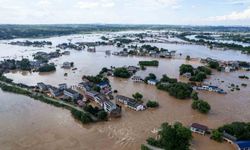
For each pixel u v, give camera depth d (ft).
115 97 367.86
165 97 376.48
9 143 238.07
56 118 294.87
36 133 257.75
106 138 251.19
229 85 454.81
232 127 257.75
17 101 347.97
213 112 322.14
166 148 221.05
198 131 262.67
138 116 304.71
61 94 371.97
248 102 364.17
